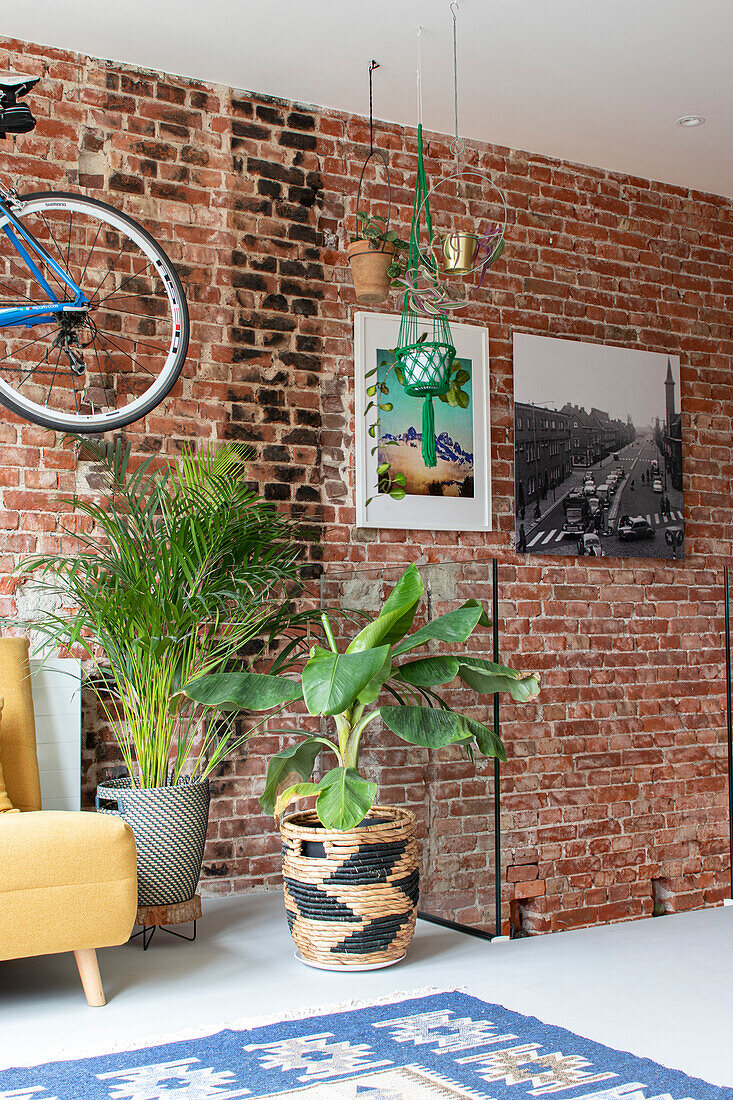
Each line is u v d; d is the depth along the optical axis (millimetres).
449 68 4117
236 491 3707
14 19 3689
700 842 5227
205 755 3963
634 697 5090
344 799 2865
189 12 3656
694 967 2984
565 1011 2592
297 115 4387
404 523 4473
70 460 3812
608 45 3963
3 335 3768
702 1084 2094
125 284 3971
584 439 4988
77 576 3650
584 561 5004
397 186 4602
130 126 4023
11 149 3812
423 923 3553
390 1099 2021
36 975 2967
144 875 3242
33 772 3320
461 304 3717
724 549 5438
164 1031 2484
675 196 5391
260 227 4270
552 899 4762
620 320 5168
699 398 5406
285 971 2982
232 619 3713
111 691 3525
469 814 3359
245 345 4199
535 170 4969
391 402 4484
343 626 4098
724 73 4195
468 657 3184
